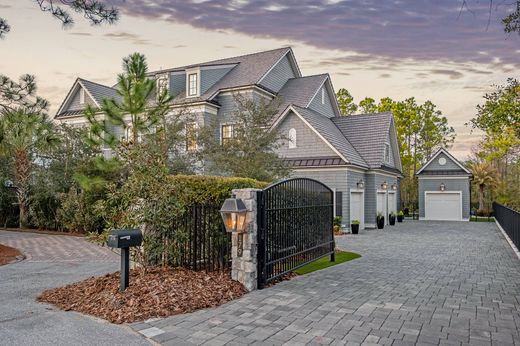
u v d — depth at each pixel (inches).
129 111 394.3
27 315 215.2
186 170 642.2
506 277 328.8
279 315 216.1
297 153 784.9
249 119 595.8
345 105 1673.2
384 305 238.7
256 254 280.2
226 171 583.2
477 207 1416.1
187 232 305.7
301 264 339.3
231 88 834.2
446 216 1122.0
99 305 224.7
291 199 329.1
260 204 283.4
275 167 575.8
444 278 323.0
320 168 751.1
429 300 251.4
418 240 621.6
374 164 835.4
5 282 305.6
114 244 234.4
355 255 454.3
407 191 1411.2
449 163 1127.6
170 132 622.5
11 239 619.5
